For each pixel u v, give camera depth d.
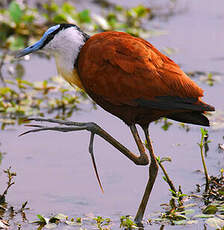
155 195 9.64
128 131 12.23
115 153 11.22
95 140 11.85
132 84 8.60
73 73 9.20
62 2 20.47
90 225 8.66
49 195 9.62
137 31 17.95
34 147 11.41
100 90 8.80
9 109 12.86
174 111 8.73
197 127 12.37
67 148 11.41
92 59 8.78
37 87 13.80
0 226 8.54
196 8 20.59
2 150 11.23
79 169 10.49
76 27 9.23
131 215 9.02
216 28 18.55
